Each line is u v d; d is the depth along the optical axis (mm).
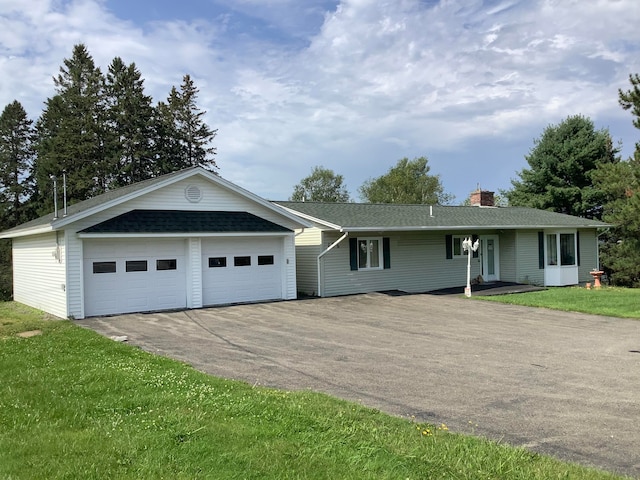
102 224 13914
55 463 4230
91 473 4043
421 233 21438
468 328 12117
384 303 16625
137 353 9086
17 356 8805
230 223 16016
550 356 9102
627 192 25875
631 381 7410
